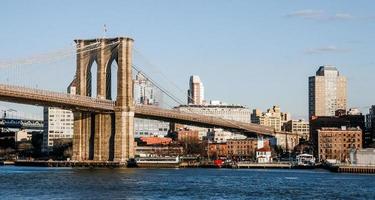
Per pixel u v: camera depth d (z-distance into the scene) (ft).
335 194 442.91
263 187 495.00
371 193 451.94
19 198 388.16
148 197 404.57
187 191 449.06
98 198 392.06
